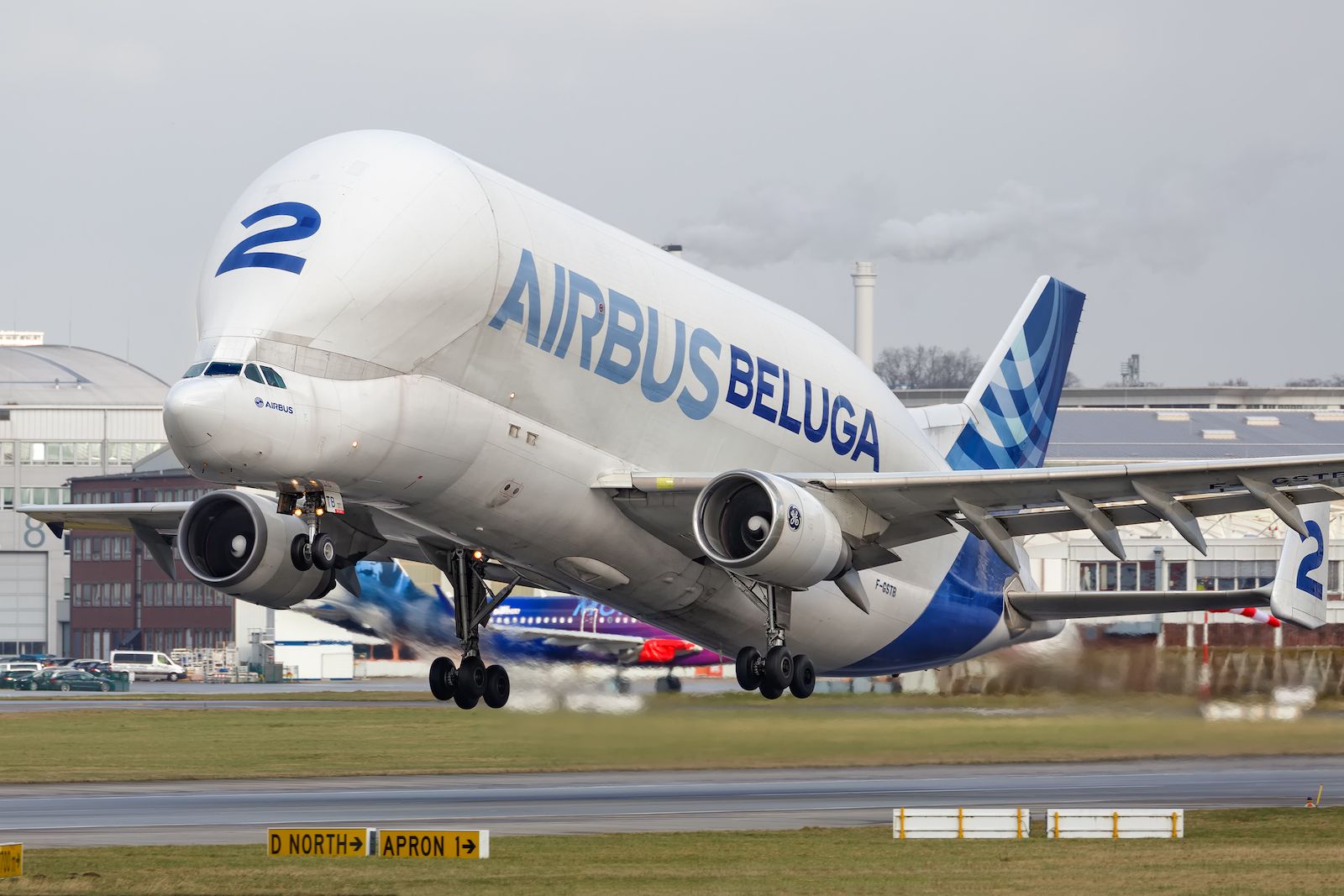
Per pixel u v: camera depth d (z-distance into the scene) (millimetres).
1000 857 66750
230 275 77438
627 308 88312
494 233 81500
